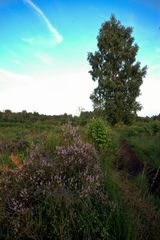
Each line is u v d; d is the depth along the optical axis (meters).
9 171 6.15
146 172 8.31
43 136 10.46
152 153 10.52
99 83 41.72
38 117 49.19
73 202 4.50
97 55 43.25
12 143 9.98
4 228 4.34
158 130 22.41
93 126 11.58
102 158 8.98
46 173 5.42
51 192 4.71
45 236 4.14
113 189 5.27
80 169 5.93
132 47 42.56
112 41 42.81
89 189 4.86
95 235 4.08
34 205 4.70
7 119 47.31
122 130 28.09
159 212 5.32
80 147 7.48
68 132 9.75
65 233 4.02
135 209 5.23
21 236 4.13
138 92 41.78
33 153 6.89
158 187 6.95
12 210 4.63
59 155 6.57
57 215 4.34
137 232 4.20
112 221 4.30
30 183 5.16
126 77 42.62
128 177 8.01
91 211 4.33
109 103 39.78
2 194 4.92
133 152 12.58
